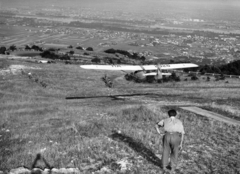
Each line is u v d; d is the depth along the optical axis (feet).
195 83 176.55
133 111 65.87
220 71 222.48
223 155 36.94
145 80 176.86
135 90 143.84
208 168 33.14
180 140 31.65
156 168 33.14
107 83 164.14
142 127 50.90
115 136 45.68
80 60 308.40
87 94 128.06
